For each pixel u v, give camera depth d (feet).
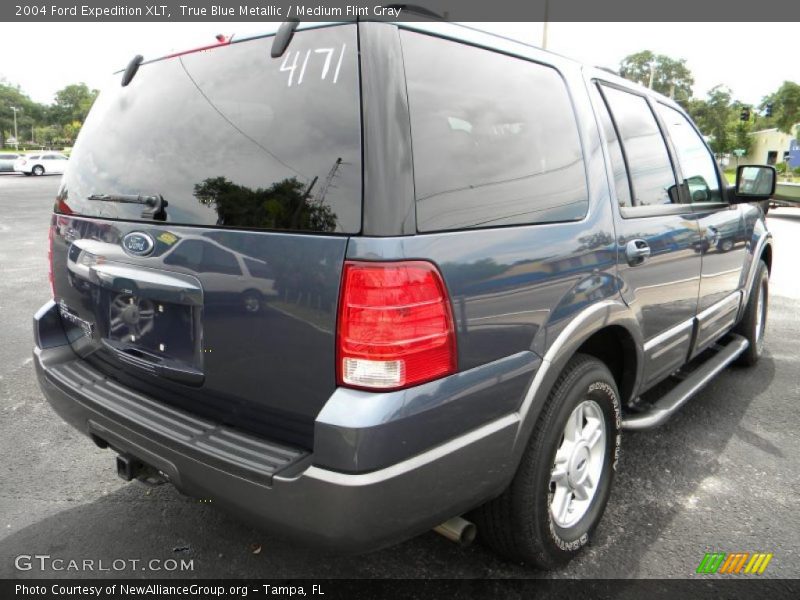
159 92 7.24
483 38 6.89
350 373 5.42
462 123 6.25
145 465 7.38
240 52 6.58
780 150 185.68
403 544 8.39
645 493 9.70
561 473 7.70
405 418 5.45
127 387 7.52
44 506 9.14
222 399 6.41
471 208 6.10
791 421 12.42
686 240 10.05
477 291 5.99
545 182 7.14
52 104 414.00
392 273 5.33
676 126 11.34
